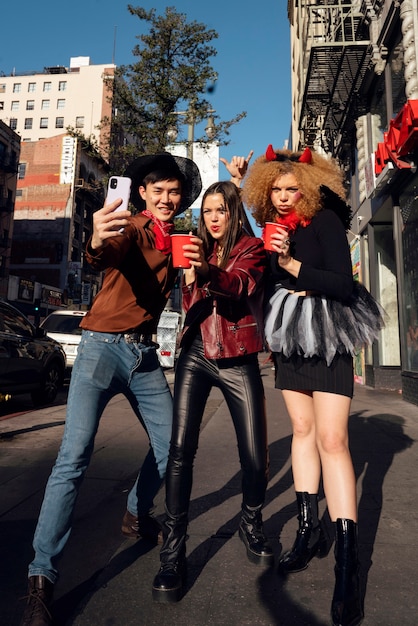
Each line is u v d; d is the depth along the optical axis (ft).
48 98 246.27
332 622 5.91
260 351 7.65
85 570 7.59
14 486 12.04
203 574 7.38
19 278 134.21
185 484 7.10
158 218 8.11
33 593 6.04
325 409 6.97
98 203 182.70
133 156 67.62
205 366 7.53
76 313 40.96
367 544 8.38
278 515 9.84
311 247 7.28
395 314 38.06
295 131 85.76
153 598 6.63
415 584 6.98
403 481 11.98
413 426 19.60
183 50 64.08
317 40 48.83
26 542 8.64
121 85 64.54
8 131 136.67
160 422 8.06
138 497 8.56
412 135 24.44
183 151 62.49
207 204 7.60
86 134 239.09
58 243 162.61
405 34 28.22
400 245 31.07
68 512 6.48
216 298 7.39
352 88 38.91
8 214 139.13
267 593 6.79
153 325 7.99
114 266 6.86
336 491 6.64
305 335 6.96
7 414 25.64
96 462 14.38
